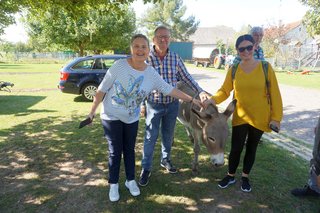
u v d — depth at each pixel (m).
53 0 5.34
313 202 3.44
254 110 3.30
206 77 18.73
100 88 3.15
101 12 5.62
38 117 7.43
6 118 7.30
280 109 3.24
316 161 3.06
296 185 3.83
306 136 6.04
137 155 4.90
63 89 9.67
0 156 4.75
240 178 4.04
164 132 4.00
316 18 20.39
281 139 5.80
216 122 3.18
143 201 3.43
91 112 3.20
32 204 3.36
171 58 3.69
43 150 5.04
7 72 22.38
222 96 3.64
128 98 3.12
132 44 2.99
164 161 4.20
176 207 3.32
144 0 5.01
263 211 3.27
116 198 3.42
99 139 5.63
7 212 3.21
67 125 6.65
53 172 4.20
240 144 3.54
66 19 24.70
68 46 27.70
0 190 3.67
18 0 6.10
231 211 3.26
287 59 29.39
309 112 8.22
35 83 15.15
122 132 3.36
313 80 17.05
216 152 3.14
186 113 4.17
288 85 14.36
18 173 4.15
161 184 3.84
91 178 4.02
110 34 27.59
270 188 3.74
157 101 3.62
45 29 25.70
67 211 3.23
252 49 3.17
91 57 9.81
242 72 3.31
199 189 3.72
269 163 4.51
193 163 4.15
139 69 3.13
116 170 3.42
